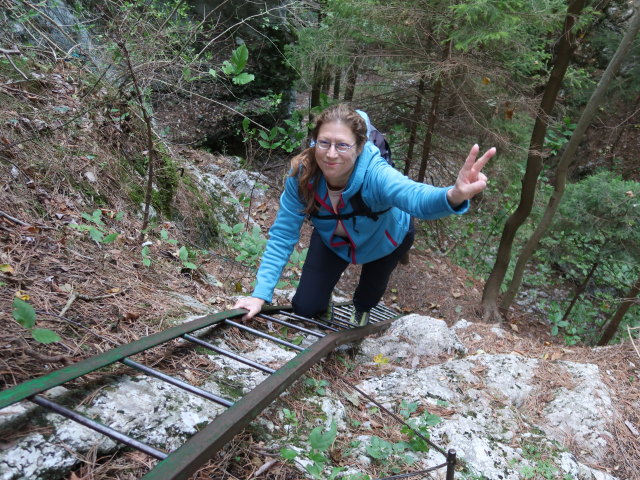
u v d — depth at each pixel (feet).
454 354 11.11
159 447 5.11
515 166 21.48
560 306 27.76
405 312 20.90
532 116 19.44
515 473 7.11
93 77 14.58
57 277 7.90
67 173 11.23
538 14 15.02
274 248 8.56
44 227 9.17
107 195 12.01
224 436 4.77
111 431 4.44
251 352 8.12
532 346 12.79
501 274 21.71
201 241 15.57
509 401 9.08
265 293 8.55
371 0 16.53
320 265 9.00
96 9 15.70
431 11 15.94
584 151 38.63
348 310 14.15
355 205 7.29
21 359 5.55
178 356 7.09
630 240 22.29
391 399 8.38
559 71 17.69
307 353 7.38
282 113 26.96
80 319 7.02
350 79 20.54
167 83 12.13
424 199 5.97
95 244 9.80
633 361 11.53
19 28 13.70
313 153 7.20
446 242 27.55
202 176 20.10
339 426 7.08
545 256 27.25
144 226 11.48
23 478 4.14
